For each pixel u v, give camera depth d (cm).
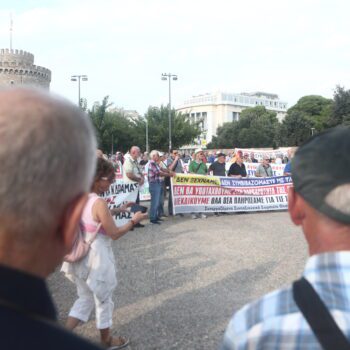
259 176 1375
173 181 1170
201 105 14488
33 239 91
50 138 88
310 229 127
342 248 120
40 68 6950
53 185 89
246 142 8156
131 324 457
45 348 79
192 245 809
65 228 96
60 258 99
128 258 718
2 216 86
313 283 116
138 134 5669
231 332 123
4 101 88
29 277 86
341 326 108
